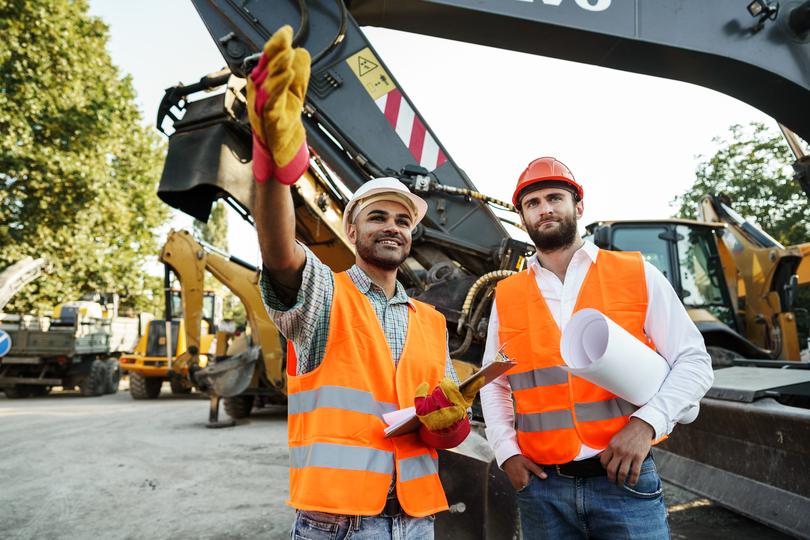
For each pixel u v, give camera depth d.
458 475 2.30
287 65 0.96
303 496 1.28
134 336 16.67
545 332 1.69
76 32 15.38
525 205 1.78
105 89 16.14
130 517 3.66
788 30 3.16
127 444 6.27
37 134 14.84
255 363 7.86
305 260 1.33
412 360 1.51
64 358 12.55
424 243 4.02
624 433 1.44
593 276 1.69
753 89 3.32
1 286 11.16
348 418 1.34
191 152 4.26
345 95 3.76
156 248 18.48
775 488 2.55
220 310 14.87
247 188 4.30
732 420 2.78
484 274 4.07
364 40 3.75
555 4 3.15
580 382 1.59
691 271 5.30
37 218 14.90
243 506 3.89
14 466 5.14
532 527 1.65
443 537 2.26
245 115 4.30
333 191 5.25
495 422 1.80
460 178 3.95
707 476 2.97
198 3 3.71
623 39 3.13
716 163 21.80
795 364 3.31
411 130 3.86
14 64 13.90
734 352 4.94
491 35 3.31
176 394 13.35
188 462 5.31
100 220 16.09
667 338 1.59
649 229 5.27
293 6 3.68
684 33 3.13
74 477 4.72
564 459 1.56
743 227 6.42
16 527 3.48
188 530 3.41
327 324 1.39
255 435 6.93
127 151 17.27
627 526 1.49
